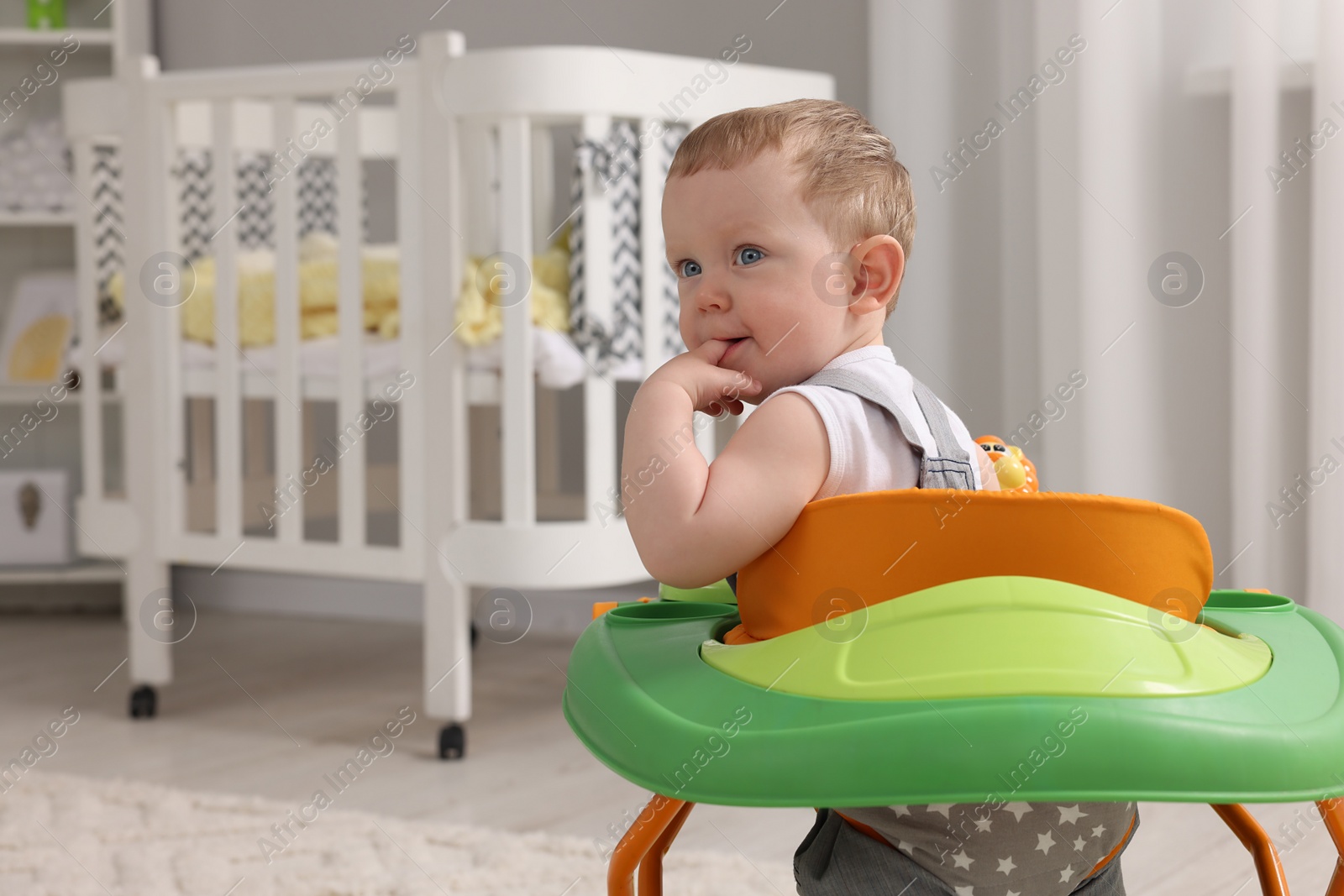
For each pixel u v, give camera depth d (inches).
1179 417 70.1
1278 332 66.1
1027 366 76.5
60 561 106.5
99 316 78.0
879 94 77.9
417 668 86.4
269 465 104.5
